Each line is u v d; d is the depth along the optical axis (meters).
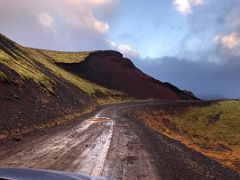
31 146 17.09
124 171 12.65
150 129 34.38
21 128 23.23
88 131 26.48
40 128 25.55
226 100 140.38
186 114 102.25
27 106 32.41
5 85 34.38
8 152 14.87
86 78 122.75
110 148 18.05
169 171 13.45
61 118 35.03
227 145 59.19
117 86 128.25
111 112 57.97
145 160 15.28
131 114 59.97
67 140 20.33
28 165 12.47
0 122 22.64
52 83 56.56
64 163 13.31
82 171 12.13
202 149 35.41
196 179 12.98
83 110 53.19
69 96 59.19
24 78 41.94
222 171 17.05
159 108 93.81
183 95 161.62
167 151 19.31
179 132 61.78
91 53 145.00
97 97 96.88
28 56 87.06
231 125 91.94
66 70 121.44
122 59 152.00
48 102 41.44
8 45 78.81
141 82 142.75
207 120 97.06
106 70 136.25
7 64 43.56
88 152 16.28
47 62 105.06
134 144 20.47
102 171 12.36
